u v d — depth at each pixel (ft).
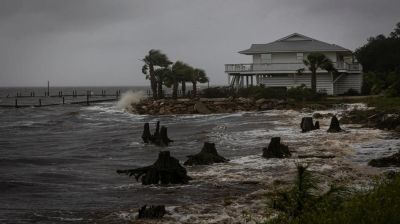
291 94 224.33
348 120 154.51
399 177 49.70
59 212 62.08
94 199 69.00
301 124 141.18
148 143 129.70
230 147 116.98
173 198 68.39
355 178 74.59
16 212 62.23
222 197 67.97
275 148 97.96
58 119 226.38
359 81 248.73
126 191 73.72
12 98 516.73
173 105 236.22
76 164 100.37
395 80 238.27
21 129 186.80
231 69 255.50
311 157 95.20
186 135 145.48
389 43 361.10
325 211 39.60
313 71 223.92
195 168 89.56
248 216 56.70
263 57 255.91
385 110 155.12
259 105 220.02
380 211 37.73
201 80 279.08
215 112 224.33
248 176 81.20
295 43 260.21
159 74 272.10
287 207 45.06
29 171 91.66
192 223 55.62
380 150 101.14
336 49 249.14
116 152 117.50
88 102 344.08
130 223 56.59
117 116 233.76
